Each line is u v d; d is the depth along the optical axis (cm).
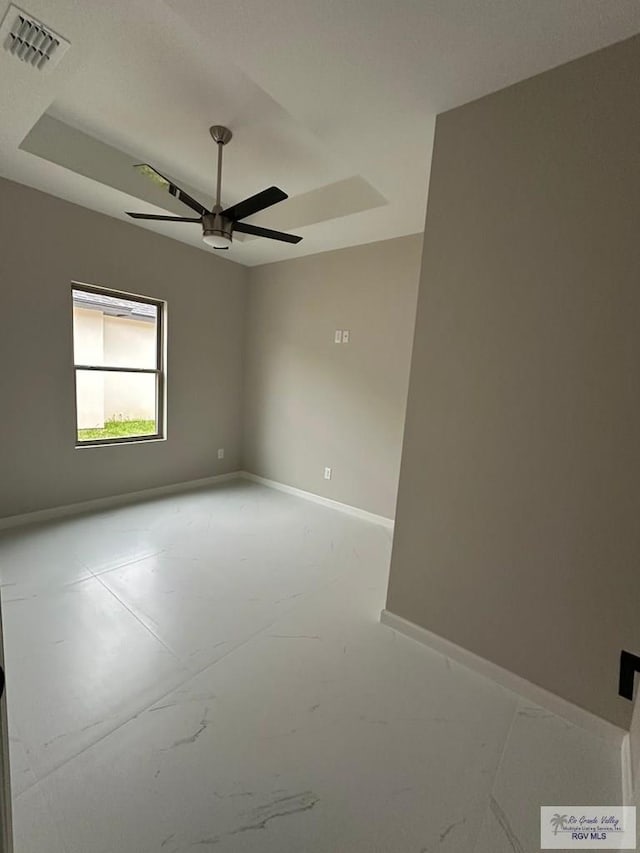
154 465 400
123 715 148
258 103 217
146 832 111
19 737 137
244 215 242
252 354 463
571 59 143
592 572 151
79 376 341
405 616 204
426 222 184
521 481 165
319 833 113
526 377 161
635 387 139
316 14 134
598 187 142
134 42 178
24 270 289
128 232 343
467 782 130
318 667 179
